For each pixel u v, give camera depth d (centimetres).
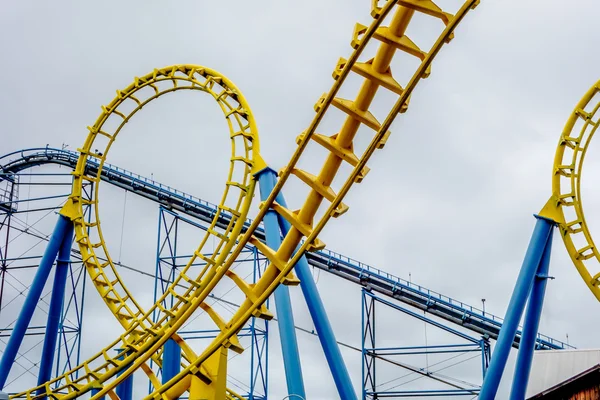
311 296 3212
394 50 2386
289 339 3108
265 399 4903
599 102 3456
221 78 3612
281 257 2841
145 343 3219
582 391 3003
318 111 2478
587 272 3450
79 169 3966
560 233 3472
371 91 2469
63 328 4928
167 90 3794
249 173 3472
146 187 5481
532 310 3372
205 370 2834
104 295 3703
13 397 3288
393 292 4797
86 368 3281
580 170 3466
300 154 2592
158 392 2914
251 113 3512
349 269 4919
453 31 2191
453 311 4691
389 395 4588
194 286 3259
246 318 2786
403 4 2266
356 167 2452
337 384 3098
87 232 3862
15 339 3853
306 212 2752
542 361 3853
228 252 3300
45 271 3891
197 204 5294
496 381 3150
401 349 4691
